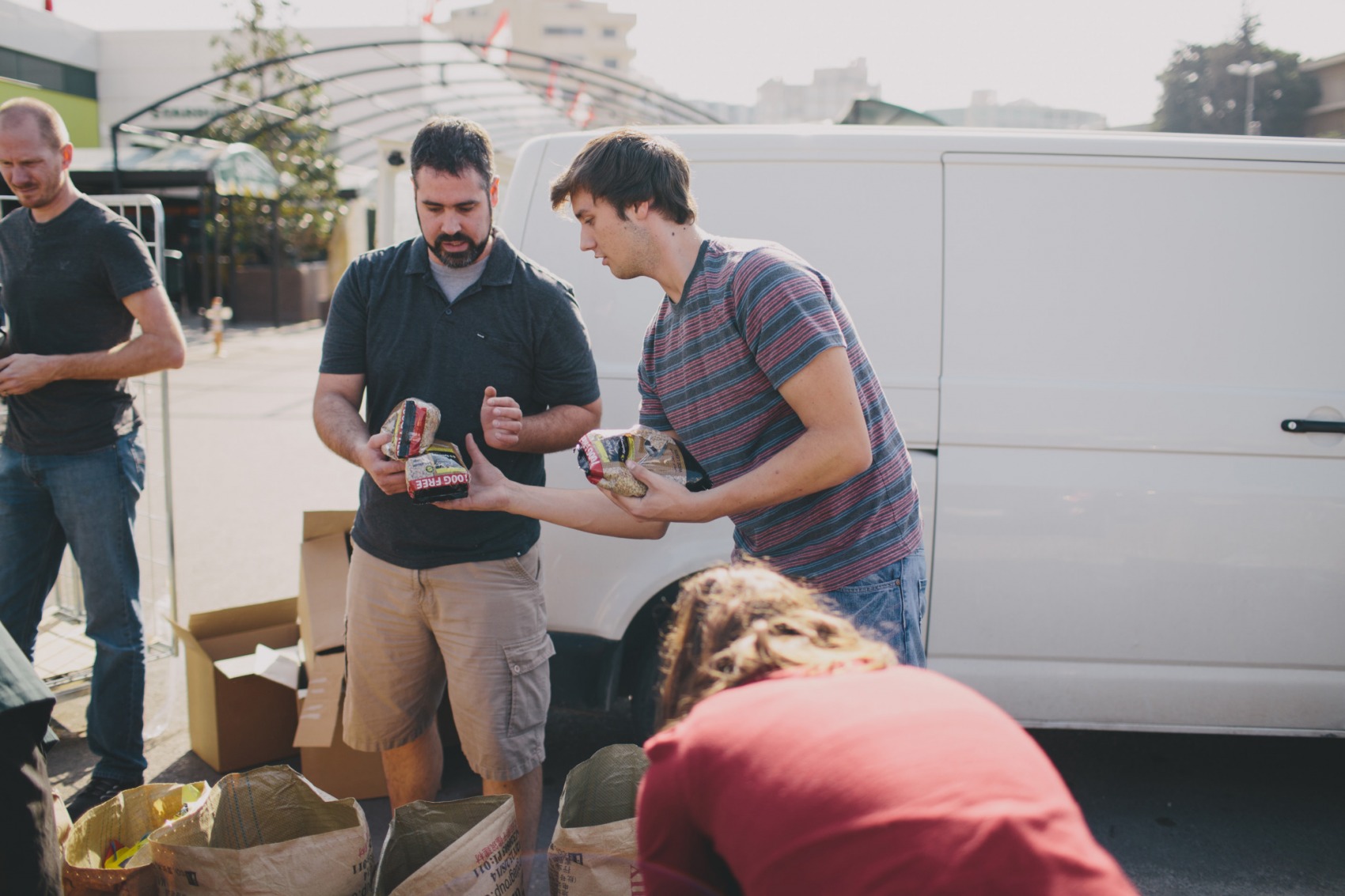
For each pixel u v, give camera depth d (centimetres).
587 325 291
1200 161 283
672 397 205
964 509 281
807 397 179
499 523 232
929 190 285
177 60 2309
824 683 103
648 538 219
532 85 1480
